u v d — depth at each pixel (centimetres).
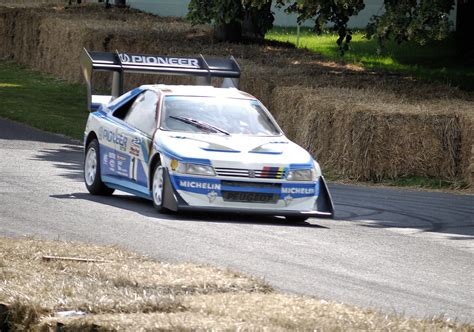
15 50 9450
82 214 3206
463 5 8594
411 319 1488
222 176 3231
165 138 3350
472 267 2667
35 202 3409
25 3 10838
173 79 6600
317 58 7012
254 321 1399
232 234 2986
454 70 8062
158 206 3319
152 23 8812
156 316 1425
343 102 4816
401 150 4659
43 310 1511
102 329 1392
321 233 3120
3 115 6353
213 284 1662
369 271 2533
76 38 8181
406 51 8994
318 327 1372
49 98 7444
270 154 3325
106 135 3669
